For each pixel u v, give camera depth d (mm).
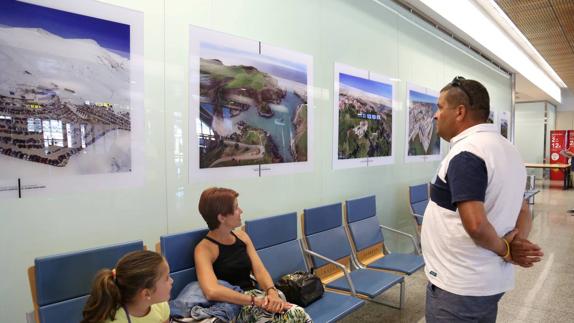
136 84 2229
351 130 3947
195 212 2553
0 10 1739
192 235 2205
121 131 2174
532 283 4082
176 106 2422
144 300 1505
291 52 3221
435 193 1595
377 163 4375
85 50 2016
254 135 2918
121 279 1474
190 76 2490
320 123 3551
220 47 2664
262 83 2971
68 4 1950
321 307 2359
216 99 2646
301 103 3332
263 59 2975
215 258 2180
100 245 2111
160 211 2369
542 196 11000
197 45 2525
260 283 2238
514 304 3545
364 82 4121
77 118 1997
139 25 2232
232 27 2742
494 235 1365
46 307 1648
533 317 3271
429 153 5531
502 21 5930
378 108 4363
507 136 9031
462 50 6461
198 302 1927
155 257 1546
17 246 1829
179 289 2096
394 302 3529
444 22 5414
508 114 9031
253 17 2893
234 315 1985
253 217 2930
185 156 2482
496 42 6559
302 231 2982
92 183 2066
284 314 2002
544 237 6102
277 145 3113
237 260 2227
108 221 2139
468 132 1522
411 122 5027
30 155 1847
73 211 2006
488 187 1432
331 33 3656
